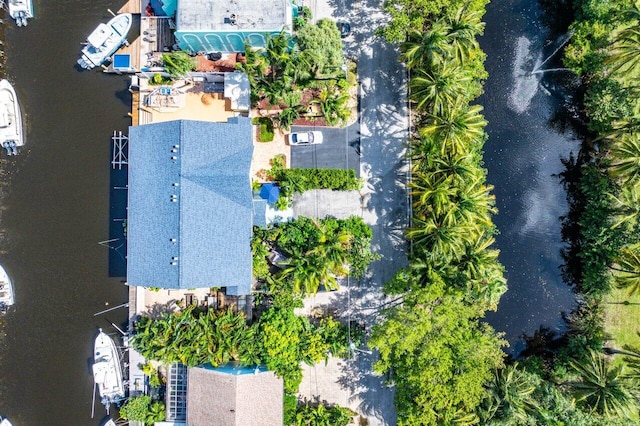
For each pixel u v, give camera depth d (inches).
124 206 1599.4
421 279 1350.9
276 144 1563.7
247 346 1440.7
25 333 1596.9
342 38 1576.0
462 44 1338.6
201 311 1528.1
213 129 1391.5
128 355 1573.6
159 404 1510.8
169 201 1359.5
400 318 1301.7
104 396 1555.1
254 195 1518.2
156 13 1574.8
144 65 1566.2
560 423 1314.0
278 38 1369.3
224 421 1392.7
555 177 1614.2
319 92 1547.7
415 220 1371.8
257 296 1535.4
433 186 1336.1
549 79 1615.4
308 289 1379.2
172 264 1350.9
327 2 1582.2
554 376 1503.4
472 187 1336.1
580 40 1485.0
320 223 1508.4
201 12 1418.6
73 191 1609.3
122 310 1592.0
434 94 1320.1
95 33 1545.3
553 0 1611.7
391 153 1569.9
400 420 1330.0
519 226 1610.5
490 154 1616.6
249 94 1525.6
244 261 1418.6
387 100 1573.6
